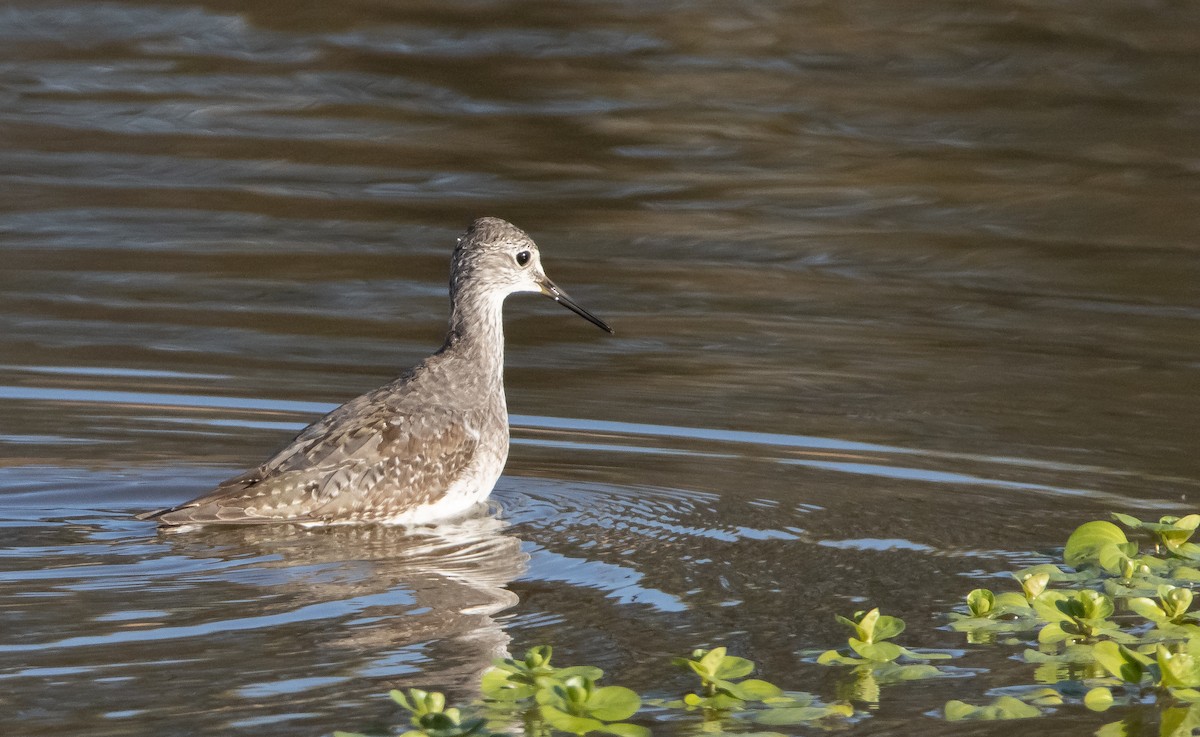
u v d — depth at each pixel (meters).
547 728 8.30
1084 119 23.72
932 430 14.30
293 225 20.12
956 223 20.70
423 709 8.17
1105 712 8.81
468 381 12.88
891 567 10.96
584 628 9.75
